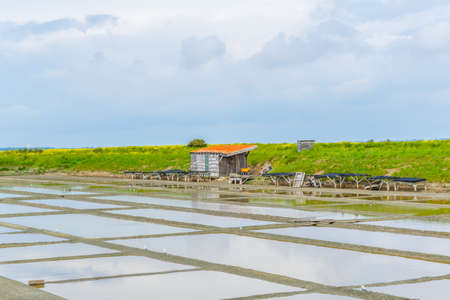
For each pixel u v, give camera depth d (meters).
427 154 41.53
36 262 15.27
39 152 94.00
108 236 19.30
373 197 30.80
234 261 15.29
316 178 39.62
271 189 37.47
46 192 37.12
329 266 14.58
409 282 12.94
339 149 55.47
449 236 18.36
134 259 15.61
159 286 12.78
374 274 13.70
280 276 13.61
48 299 11.70
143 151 82.75
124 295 12.09
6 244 17.89
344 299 11.63
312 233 19.41
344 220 22.14
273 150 58.12
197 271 14.18
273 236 18.94
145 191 37.34
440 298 11.65
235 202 29.52
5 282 13.11
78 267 14.68
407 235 18.67
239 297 11.88
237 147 49.00
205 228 20.80
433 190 33.97
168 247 17.28
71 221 23.08
